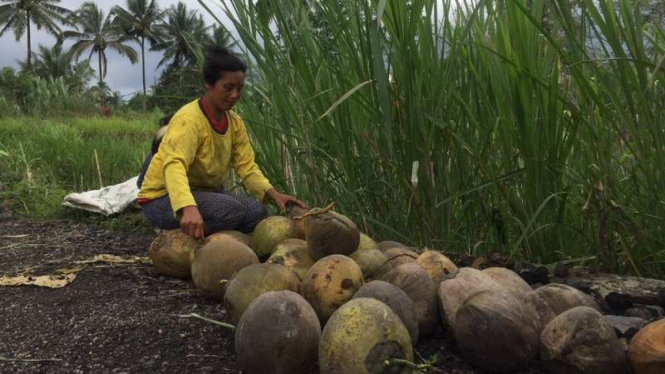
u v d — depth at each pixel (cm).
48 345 206
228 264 240
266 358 167
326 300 197
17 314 238
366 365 155
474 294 180
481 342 171
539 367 179
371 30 234
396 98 264
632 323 193
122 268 308
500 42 257
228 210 301
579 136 265
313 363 180
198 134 286
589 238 272
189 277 286
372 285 185
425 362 182
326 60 297
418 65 263
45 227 455
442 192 284
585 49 251
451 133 267
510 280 203
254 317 170
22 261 338
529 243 275
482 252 296
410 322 182
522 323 171
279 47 296
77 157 688
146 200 312
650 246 255
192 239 279
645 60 227
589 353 163
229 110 308
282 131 304
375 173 305
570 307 184
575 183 268
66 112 2348
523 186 272
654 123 233
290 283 204
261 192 316
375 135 296
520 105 249
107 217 479
